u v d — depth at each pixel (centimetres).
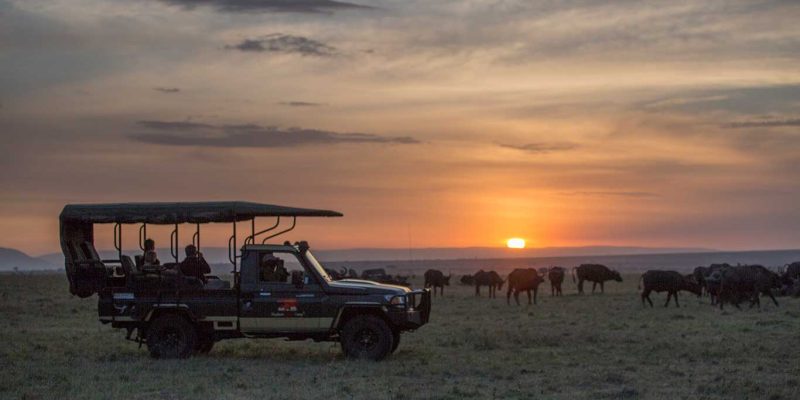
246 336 1984
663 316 3309
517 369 1833
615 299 4666
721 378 1695
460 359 1986
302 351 2188
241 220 2073
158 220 1973
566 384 1656
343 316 1967
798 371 1789
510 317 3409
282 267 1991
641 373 1784
